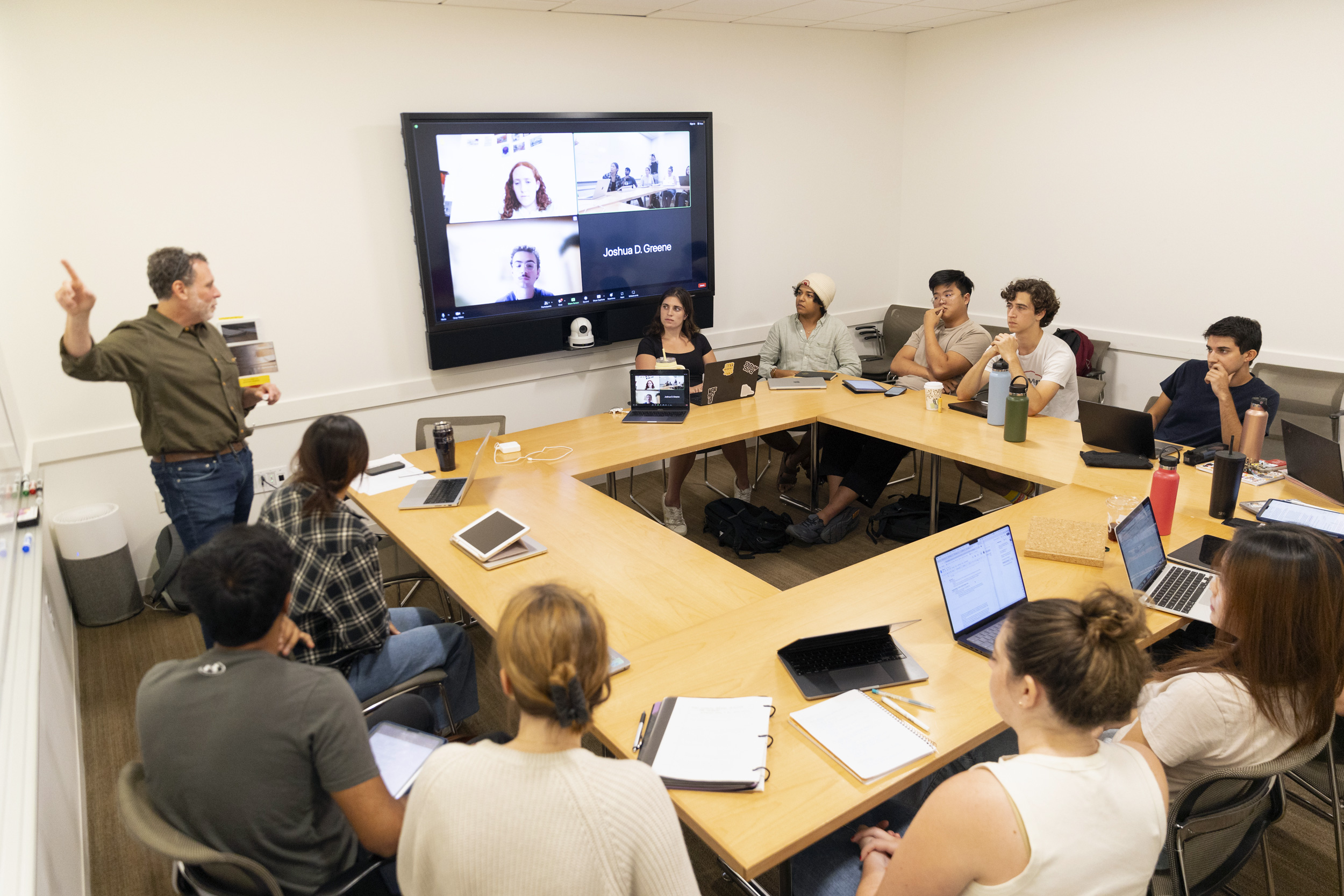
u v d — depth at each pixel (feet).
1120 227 16.15
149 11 11.28
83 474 11.84
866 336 20.30
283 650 5.05
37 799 5.11
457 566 8.15
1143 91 15.31
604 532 8.94
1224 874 5.25
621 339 16.25
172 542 12.00
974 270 18.89
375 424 14.32
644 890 3.34
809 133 18.04
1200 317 15.34
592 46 14.92
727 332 18.01
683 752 5.17
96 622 11.69
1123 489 9.37
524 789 3.27
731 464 16.25
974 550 6.77
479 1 13.25
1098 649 3.49
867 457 13.58
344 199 13.23
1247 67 13.94
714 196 16.99
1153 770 3.83
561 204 14.89
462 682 7.93
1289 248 13.99
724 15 15.37
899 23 17.25
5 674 6.25
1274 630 4.51
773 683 5.99
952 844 3.59
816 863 5.22
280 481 13.58
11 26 10.48
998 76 17.46
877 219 19.75
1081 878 3.49
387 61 13.11
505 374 15.38
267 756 4.36
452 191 13.78
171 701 4.39
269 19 12.10
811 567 12.95
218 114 12.00
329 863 4.77
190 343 9.48
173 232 11.98
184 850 4.09
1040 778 3.55
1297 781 6.23
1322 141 13.34
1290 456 9.10
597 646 3.43
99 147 11.27
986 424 12.04
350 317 13.67
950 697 5.75
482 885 3.23
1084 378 14.70
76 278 8.26
